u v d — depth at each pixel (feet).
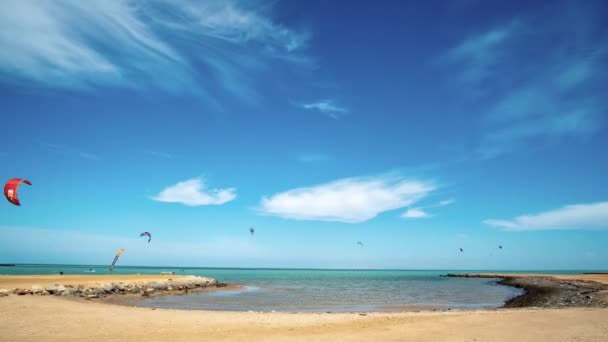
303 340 46.34
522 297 154.61
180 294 147.95
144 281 157.69
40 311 67.56
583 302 117.08
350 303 125.59
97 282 134.51
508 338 48.01
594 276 311.47
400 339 47.26
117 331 51.03
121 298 119.65
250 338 47.32
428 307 114.93
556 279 268.21
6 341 43.68
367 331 52.47
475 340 46.83
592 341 46.47
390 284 284.41
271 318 66.23
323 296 155.02
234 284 240.12
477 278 454.40
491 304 126.72
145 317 64.59
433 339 47.26
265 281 313.12
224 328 54.65
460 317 65.16
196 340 45.83
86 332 49.93
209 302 120.16
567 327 55.57
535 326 56.24
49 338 45.73
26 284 115.75
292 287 220.64
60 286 113.60
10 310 66.95
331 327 55.77
